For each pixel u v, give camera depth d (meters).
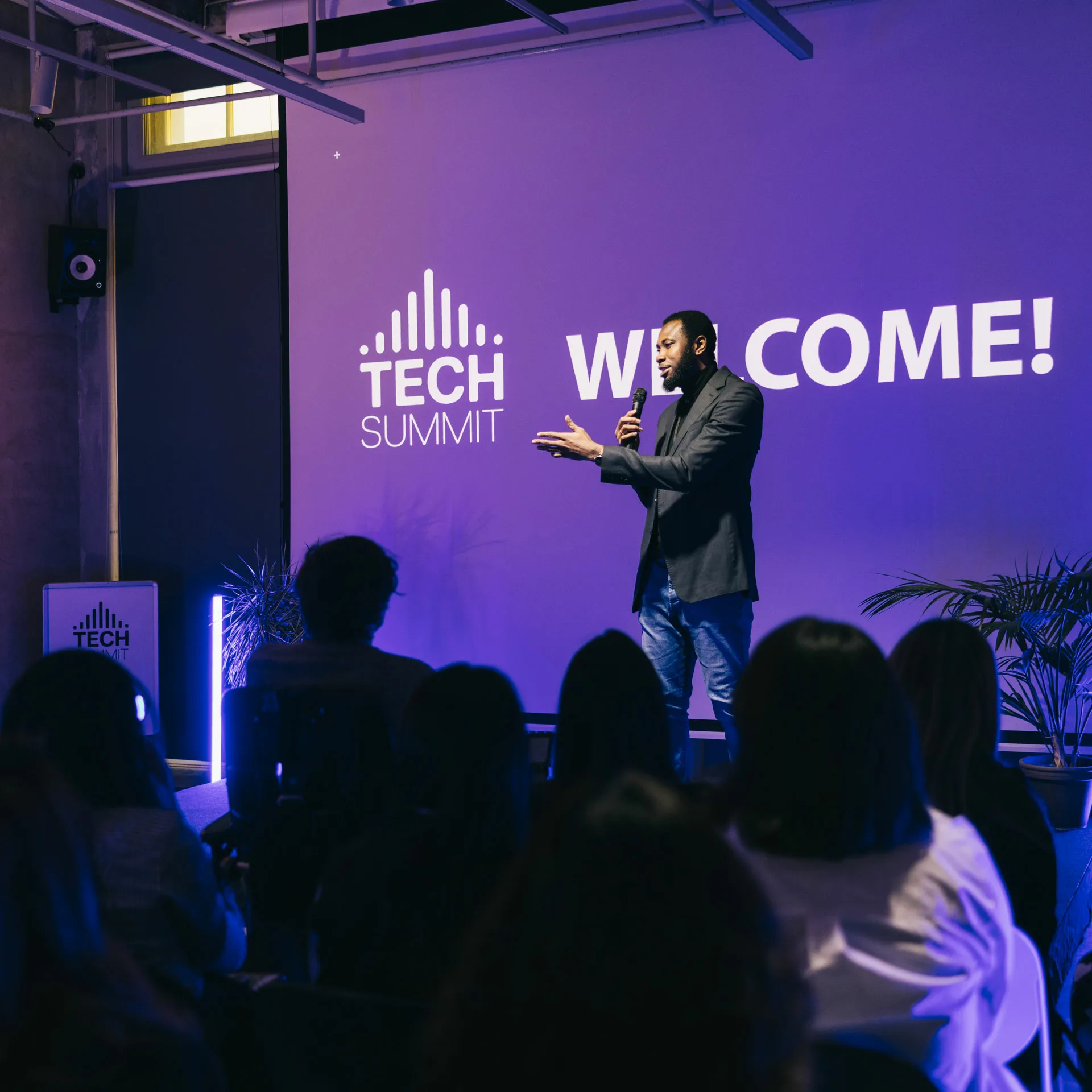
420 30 5.65
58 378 6.40
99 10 3.93
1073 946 2.73
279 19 5.70
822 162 5.01
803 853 1.13
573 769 1.89
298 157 5.91
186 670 6.39
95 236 6.23
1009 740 4.79
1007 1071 1.29
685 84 5.21
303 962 2.35
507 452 5.58
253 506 6.25
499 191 5.55
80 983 0.78
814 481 5.06
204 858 1.66
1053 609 4.11
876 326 4.95
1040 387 4.70
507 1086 0.55
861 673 1.15
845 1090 0.90
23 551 6.20
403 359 5.75
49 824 0.78
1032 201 4.70
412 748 1.52
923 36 4.84
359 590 2.45
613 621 5.43
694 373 3.92
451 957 1.42
